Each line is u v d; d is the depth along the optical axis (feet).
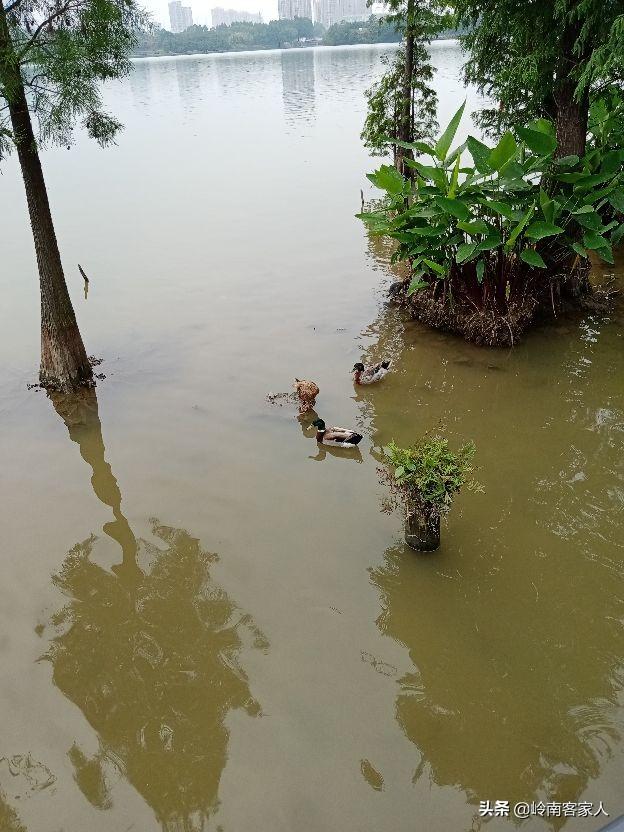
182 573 22.15
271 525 24.21
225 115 161.48
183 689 17.97
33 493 27.02
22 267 57.26
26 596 21.61
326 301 46.37
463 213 35.37
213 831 14.49
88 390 35.17
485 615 19.77
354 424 30.89
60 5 28.04
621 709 16.67
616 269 48.78
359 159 97.04
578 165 38.11
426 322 41.06
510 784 15.07
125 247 61.67
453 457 21.43
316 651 18.86
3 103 28.73
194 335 41.75
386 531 23.57
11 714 17.54
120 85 309.01
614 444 28.27
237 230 65.36
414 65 60.03
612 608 19.80
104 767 16.08
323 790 15.17
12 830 14.79
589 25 32.71
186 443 30.01
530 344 38.11
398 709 16.99
